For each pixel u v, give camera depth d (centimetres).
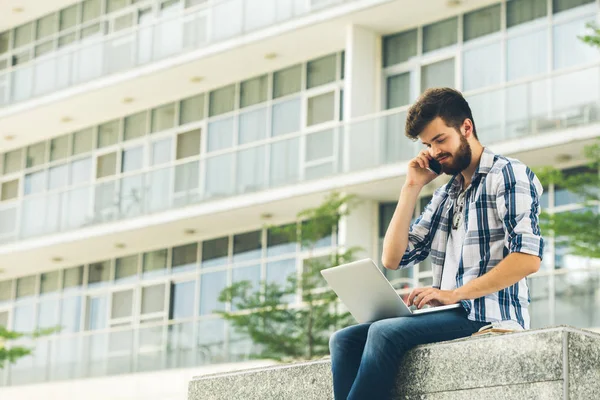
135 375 2261
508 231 439
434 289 442
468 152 454
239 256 2408
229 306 2391
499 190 445
